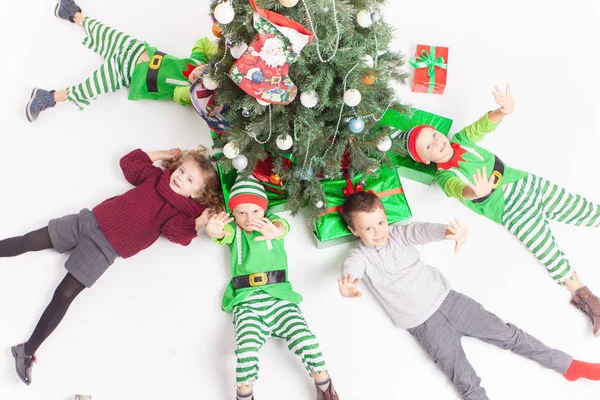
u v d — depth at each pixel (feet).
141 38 8.07
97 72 7.38
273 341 6.60
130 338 6.50
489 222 7.38
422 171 7.23
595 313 6.74
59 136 7.40
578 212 7.14
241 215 6.43
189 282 6.83
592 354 6.75
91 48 7.68
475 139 7.21
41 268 6.70
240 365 5.88
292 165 6.52
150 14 8.24
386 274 6.51
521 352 6.48
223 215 6.37
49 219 6.97
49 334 6.20
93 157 7.34
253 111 5.68
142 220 6.52
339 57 5.39
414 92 8.02
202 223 6.63
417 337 6.48
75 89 7.33
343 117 6.09
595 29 8.59
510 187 7.14
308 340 6.00
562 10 8.70
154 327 6.58
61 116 7.51
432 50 7.92
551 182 7.63
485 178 6.43
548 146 7.82
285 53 4.89
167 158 7.08
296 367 6.48
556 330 6.84
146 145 7.48
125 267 6.82
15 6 8.00
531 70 8.26
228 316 6.69
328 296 6.86
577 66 8.33
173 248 6.98
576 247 7.30
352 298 6.86
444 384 6.50
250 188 6.44
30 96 7.57
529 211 7.09
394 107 6.40
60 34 7.96
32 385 6.19
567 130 7.93
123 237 6.43
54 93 7.42
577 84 8.21
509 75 8.21
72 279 6.29
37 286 6.63
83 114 7.56
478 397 6.22
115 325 6.55
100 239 6.39
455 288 6.97
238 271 6.54
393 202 6.98
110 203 6.57
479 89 8.09
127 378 6.31
